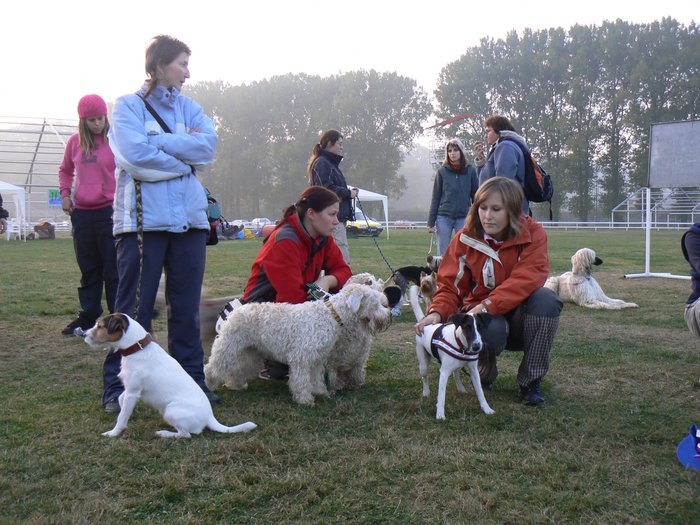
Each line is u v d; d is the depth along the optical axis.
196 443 3.30
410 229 47.06
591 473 2.93
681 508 2.58
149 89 3.96
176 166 3.88
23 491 2.70
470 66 54.62
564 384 4.53
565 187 52.84
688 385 4.47
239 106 62.97
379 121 59.19
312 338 4.04
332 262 5.11
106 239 5.73
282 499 2.68
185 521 2.47
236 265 14.09
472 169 8.48
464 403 4.05
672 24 51.88
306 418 3.75
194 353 4.17
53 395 4.18
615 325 6.92
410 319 7.42
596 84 52.66
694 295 4.59
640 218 52.19
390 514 2.56
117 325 3.40
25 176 46.06
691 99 49.16
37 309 7.73
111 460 3.06
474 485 2.80
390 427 3.57
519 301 3.96
